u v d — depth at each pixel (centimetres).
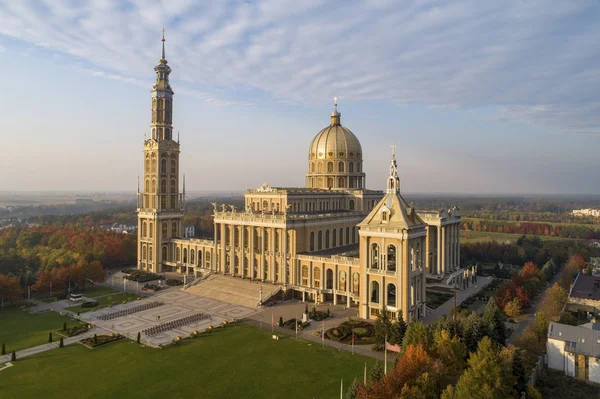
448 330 8056
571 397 7250
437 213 15062
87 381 7806
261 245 14375
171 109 17962
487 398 6041
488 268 18012
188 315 11744
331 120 18838
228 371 8181
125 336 10119
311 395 7238
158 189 17438
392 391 6294
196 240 16825
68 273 14200
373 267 11269
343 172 18038
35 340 9912
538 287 13838
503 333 8962
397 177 11306
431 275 14925
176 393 7338
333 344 9544
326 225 15000
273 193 15975
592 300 11594
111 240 19750
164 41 17712
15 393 7362
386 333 9019
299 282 13638
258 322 11106
